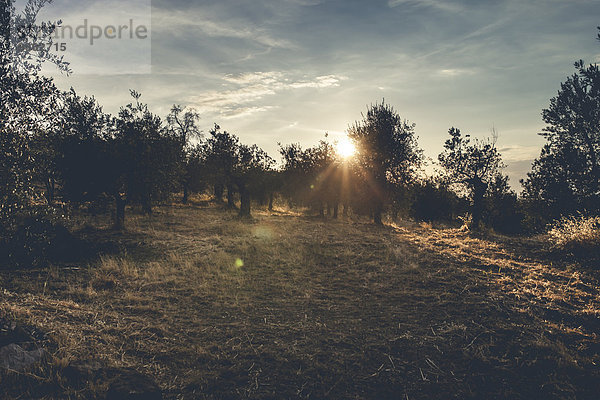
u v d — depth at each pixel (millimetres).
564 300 8594
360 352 6543
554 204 21047
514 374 5805
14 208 5887
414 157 26062
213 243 15492
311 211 35312
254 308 8594
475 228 23359
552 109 21922
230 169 31016
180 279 10484
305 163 32656
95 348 5738
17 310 6160
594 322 7480
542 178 21953
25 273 9531
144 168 17953
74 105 17188
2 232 6117
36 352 5051
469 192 24906
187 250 14109
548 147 22156
